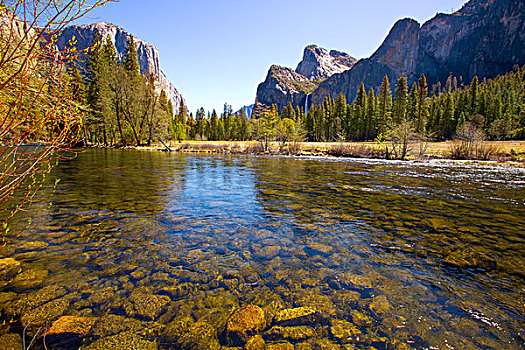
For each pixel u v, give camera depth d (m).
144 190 10.10
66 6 2.26
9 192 2.45
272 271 4.22
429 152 36.28
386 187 12.28
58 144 2.54
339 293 3.65
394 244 5.49
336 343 2.72
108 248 4.86
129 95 37.09
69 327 2.79
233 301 3.38
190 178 13.63
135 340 2.66
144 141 44.50
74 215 6.70
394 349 2.66
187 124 108.56
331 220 7.07
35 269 3.98
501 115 63.75
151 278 3.87
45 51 2.26
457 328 3.01
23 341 2.57
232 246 5.17
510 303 3.53
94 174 13.59
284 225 6.57
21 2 2.11
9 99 2.28
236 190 10.85
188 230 5.97
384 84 67.88
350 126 76.31
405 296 3.63
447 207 8.60
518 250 5.24
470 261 4.75
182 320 2.99
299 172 17.95
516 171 20.34
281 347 2.64
